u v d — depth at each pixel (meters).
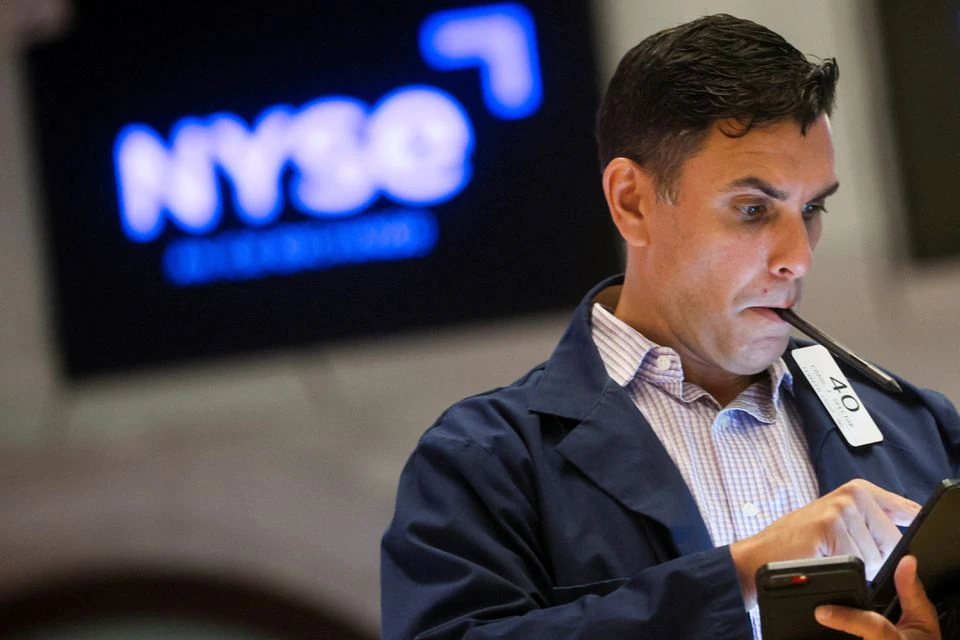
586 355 5.29
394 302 13.68
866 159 12.98
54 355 14.48
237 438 14.52
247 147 13.66
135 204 13.81
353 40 13.52
